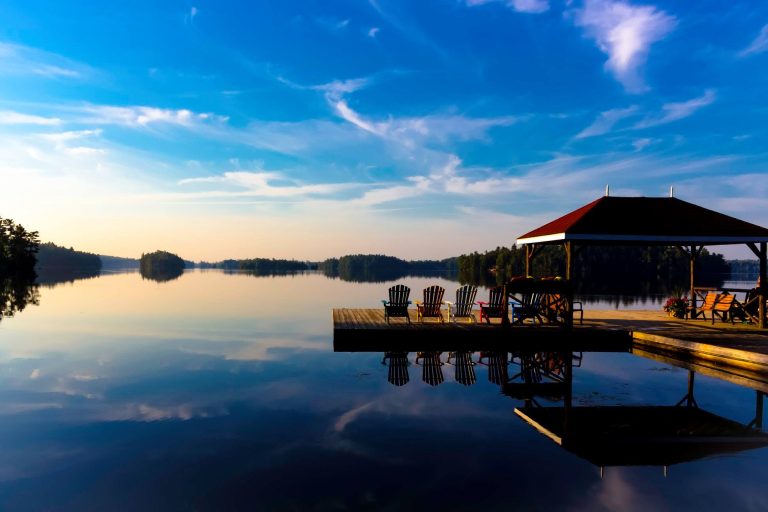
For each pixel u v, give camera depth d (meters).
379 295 28.92
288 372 8.40
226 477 4.20
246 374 8.22
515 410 6.21
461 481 4.14
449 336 11.01
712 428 5.57
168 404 6.41
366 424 5.61
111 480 4.15
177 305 21.91
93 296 27.62
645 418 5.93
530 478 4.22
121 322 15.49
